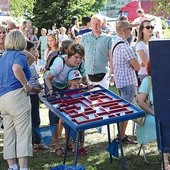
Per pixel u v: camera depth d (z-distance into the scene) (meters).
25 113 5.26
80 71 6.17
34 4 23.38
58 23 23.27
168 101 4.14
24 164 5.32
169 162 5.66
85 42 7.39
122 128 6.73
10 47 5.27
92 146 6.93
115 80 6.54
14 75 5.18
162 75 4.09
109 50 7.32
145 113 5.23
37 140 6.73
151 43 4.03
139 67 6.40
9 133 5.46
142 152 6.47
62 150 6.54
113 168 5.88
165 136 4.24
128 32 6.48
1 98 5.26
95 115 4.82
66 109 5.11
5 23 6.77
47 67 6.11
